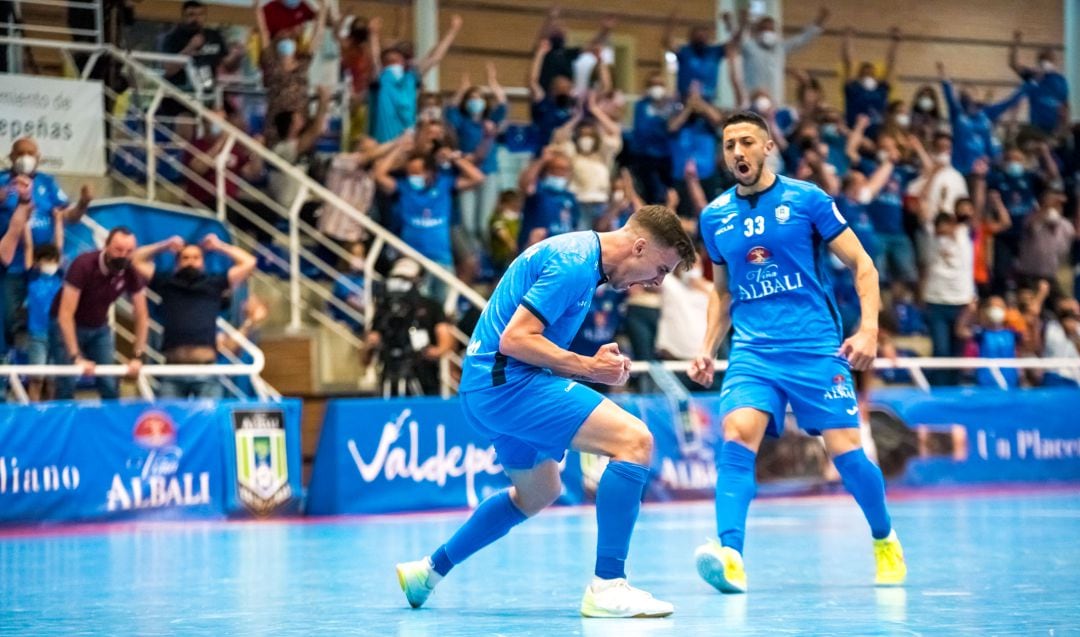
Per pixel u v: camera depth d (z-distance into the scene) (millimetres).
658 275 13680
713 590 15938
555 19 43219
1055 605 14016
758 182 16641
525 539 24594
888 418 39188
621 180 39625
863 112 48750
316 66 43281
